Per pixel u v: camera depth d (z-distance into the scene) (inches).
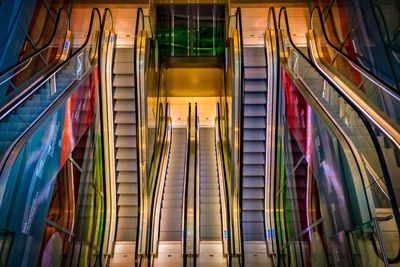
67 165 189.9
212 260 257.9
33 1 249.9
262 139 291.6
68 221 188.2
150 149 304.5
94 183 254.4
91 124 248.5
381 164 124.2
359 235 132.3
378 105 186.7
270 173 285.4
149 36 333.7
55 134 168.2
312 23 308.0
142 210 278.1
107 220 276.4
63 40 297.3
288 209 243.8
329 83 185.0
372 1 212.8
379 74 201.8
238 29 316.5
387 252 118.8
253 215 292.2
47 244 156.7
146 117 283.3
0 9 199.5
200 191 328.2
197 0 462.9
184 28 461.1
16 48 221.1
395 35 185.9
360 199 136.7
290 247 231.8
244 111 294.2
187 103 471.5
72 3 358.3
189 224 267.7
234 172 287.3
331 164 161.3
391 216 124.2
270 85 283.6
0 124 162.6
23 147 131.3
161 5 464.4
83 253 211.9
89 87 243.9
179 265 253.6
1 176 116.0
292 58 266.5
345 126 166.2
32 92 169.9
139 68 281.1
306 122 202.4
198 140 389.4
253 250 271.9
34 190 141.7
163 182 318.7
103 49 285.6
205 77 460.4
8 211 120.1
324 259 167.3
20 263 128.7
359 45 231.8
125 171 291.9
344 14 261.9
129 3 386.6
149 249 254.7
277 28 295.4
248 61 303.3
